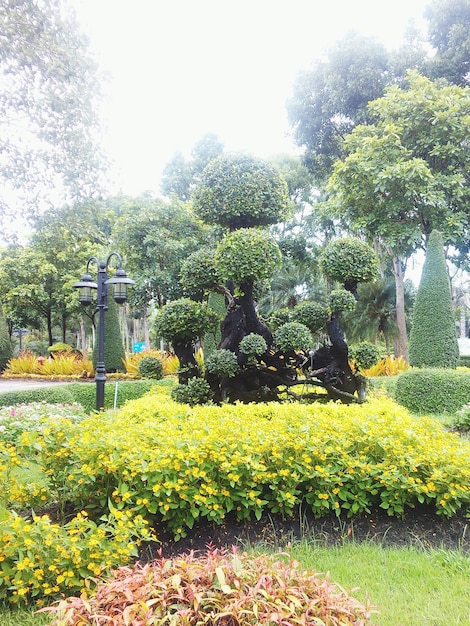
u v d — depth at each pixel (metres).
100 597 1.58
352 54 14.13
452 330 8.55
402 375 7.75
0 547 2.04
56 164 6.76
